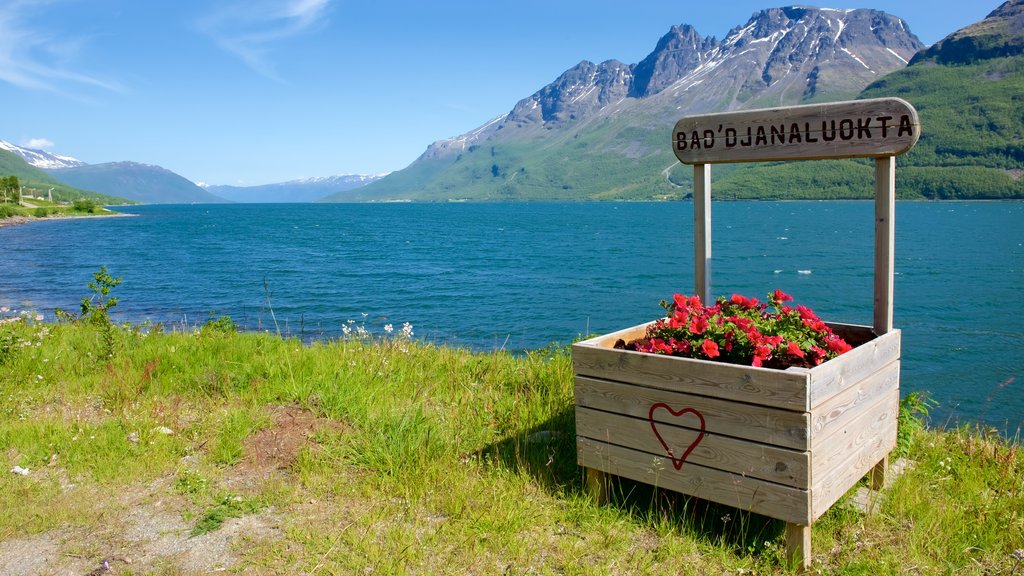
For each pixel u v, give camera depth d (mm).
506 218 146875
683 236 77812
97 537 3797
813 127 4195
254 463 4750
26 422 5500
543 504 4207
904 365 17844
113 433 5184
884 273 4211
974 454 5148
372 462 4645
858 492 4363
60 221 129500
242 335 8984
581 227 102688
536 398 6020
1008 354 19031
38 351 7801
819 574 3459
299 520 3980
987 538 3807
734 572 3494
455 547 3680
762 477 3504
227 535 3818
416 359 7816
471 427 5461
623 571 3492
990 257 48906
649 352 4094
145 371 6668
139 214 189375
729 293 31797
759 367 3482
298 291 31016
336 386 6043
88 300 8062
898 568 3525
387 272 39969
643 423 3932
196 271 39938
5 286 31734
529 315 25016
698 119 4656
